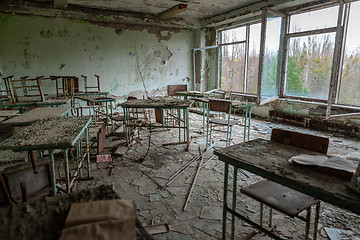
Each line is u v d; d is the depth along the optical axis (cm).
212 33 762
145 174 296
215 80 782
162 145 403
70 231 74
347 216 207
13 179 156
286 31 554
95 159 343
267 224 197
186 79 807
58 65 621
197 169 309
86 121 252
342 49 451
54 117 273
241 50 682
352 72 442
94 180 280
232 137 449
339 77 464
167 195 247
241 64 689
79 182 275
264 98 550
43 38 596
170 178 283
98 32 654
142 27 708
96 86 674
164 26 737
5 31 560
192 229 194
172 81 783
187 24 730
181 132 487
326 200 102
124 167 318
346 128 450
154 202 235
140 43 713
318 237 181
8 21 559
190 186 265
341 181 113
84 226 76
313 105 503
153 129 508
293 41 544
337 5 452
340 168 117
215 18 696
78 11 584
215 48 759
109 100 468
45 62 607
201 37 770
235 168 149
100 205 86
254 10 577
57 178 274
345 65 452
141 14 660
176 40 766
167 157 352
